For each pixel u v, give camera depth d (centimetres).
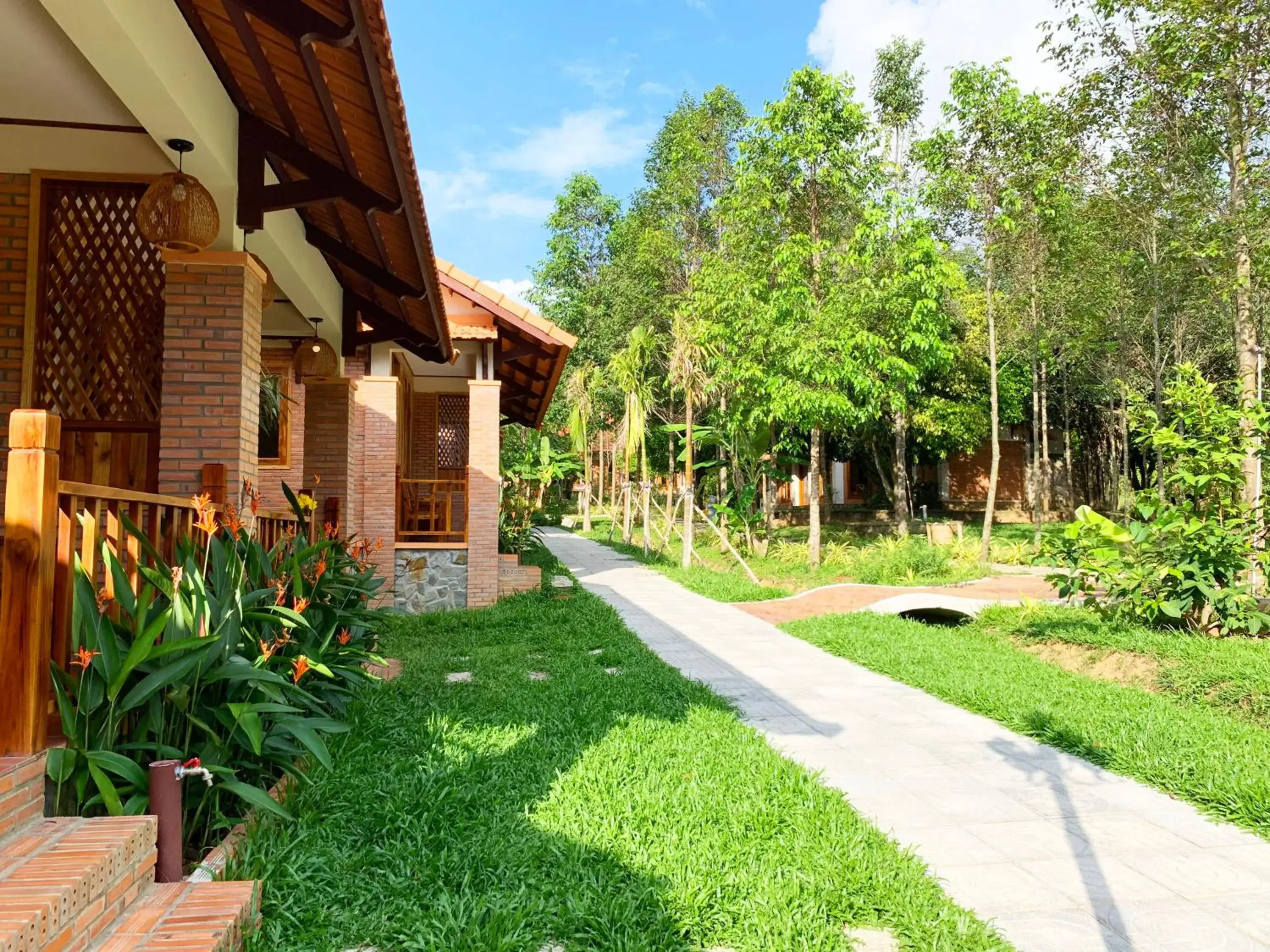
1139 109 1207
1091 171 1370
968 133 1662
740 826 393
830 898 326
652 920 304
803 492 3441
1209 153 1201
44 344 530
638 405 2056
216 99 495
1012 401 2620
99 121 486
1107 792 493
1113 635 852
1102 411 2886
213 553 384
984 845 413
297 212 693
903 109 2345
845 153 1677
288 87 469
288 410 1057
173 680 314
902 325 1661
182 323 521
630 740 525
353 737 505
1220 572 826
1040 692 696
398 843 356
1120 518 2397
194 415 518
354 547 823
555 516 3578
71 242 538
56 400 532
